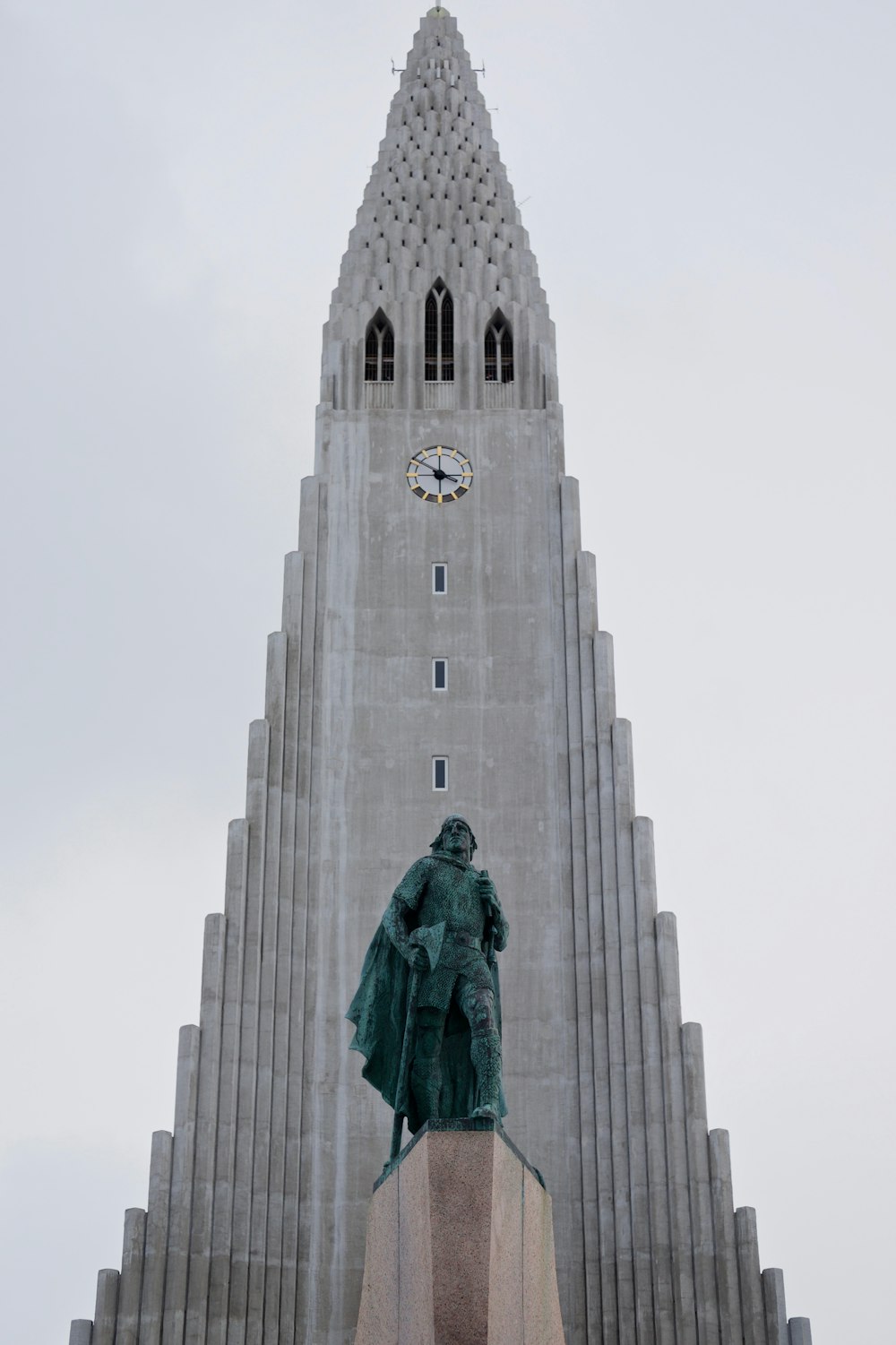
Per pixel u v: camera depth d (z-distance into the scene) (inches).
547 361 2410.2
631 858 2098.9
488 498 2317.9
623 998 2028.8
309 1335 1881.2
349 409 2370.8
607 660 2203.5
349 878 2112.5
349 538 2292.1
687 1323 1856.5
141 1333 1830.7
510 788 2164.1
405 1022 1111.6
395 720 2194.9
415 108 2677.2
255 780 2128.4
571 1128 1985.7
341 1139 1974.7
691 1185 1920.5
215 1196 1913.1
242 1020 2003.0
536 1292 1058.1
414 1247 999.6
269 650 2208.4
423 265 2474.2
